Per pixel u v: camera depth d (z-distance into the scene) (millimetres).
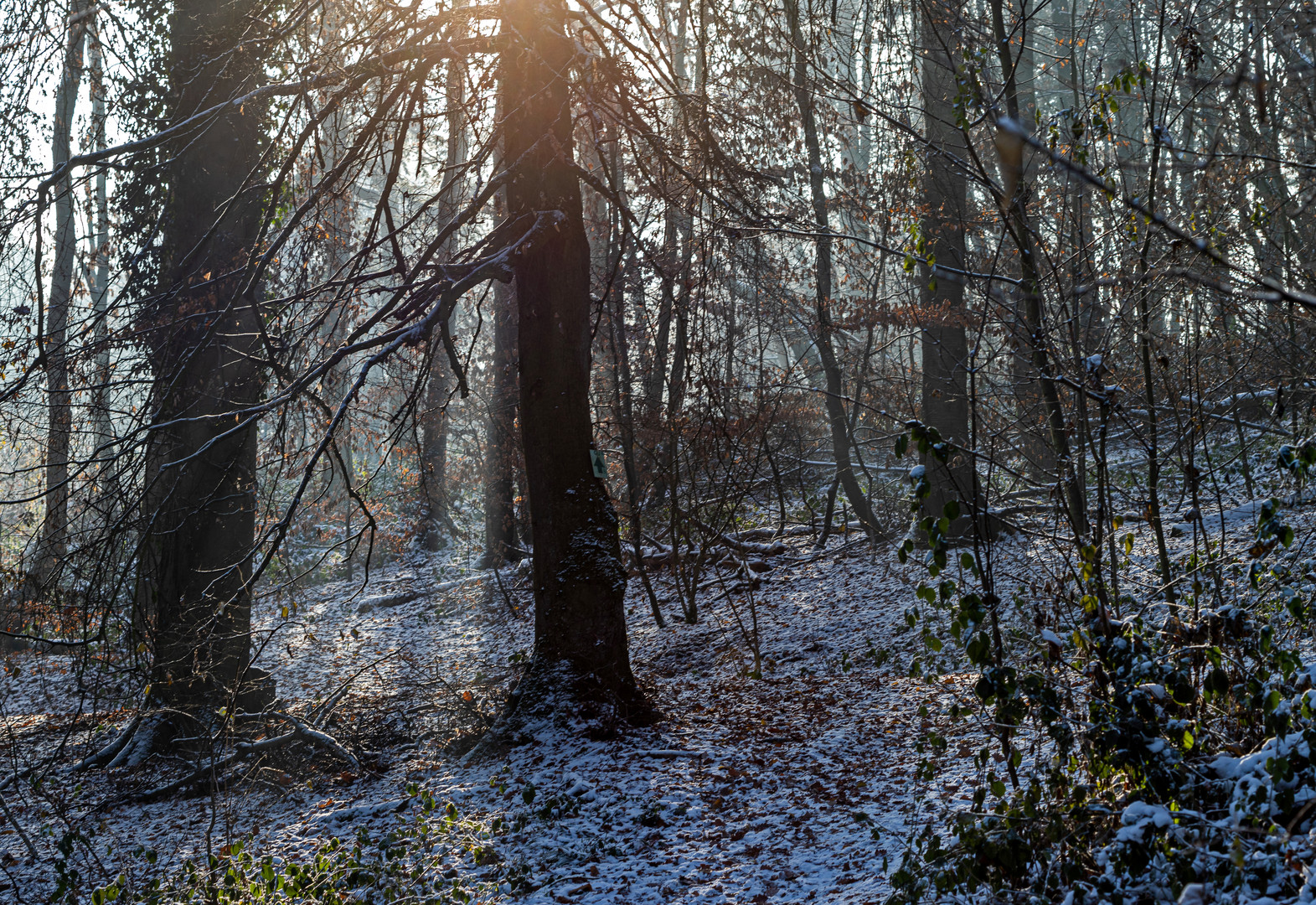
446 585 21672
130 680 9836
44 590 8969
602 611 10086
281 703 11789
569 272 10469
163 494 10812
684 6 13102
